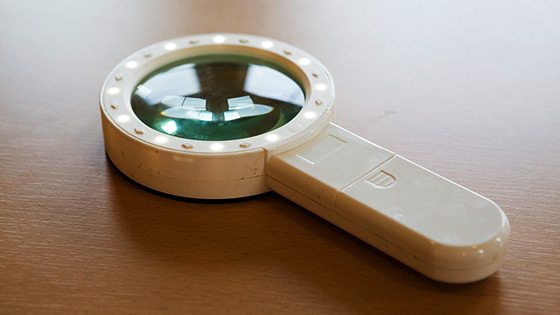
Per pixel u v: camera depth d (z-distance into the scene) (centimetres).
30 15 61
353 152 45
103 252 43
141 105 48
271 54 51
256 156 44
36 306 40
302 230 44
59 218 45
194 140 45
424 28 60
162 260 42
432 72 55
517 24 60
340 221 43
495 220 41
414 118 51
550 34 59
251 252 43
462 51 57
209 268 42
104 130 47
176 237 44
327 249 43
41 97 53
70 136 50
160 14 61
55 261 42
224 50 51
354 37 59
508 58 56
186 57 51
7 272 42
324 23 60
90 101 53
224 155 44
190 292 41
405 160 44
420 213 41
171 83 49
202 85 49
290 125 46
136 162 45
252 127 46
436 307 40
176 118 47
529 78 54
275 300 41
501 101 52
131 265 42
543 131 50
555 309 40
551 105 52
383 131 50
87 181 47
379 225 41
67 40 58
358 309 40
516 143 49
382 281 41
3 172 47
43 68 56
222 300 41
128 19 61
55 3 63
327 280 41
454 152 49
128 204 45
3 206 45
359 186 43
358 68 56
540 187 46
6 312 40
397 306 40
